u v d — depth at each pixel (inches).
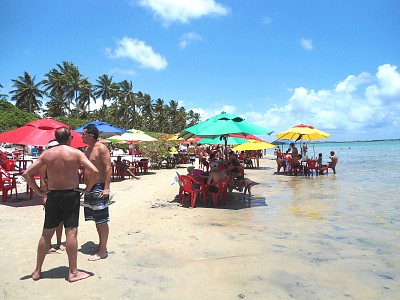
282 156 925.2
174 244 230.5
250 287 162.2
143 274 177.0
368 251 217.0
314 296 153.0
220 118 372.5
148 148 886.4
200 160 949.2
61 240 233.0
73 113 3304.6
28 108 2970.0
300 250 218.7
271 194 458.6
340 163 1043.9
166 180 608.4
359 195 437.1
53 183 160.7
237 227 278.7
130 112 3629.4
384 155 1587.1
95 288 159.0
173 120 4672.7
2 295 150.5
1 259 197.2
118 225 284.0
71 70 2957.7
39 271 167.6
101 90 3206.2
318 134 669.9
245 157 960.9
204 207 365.7
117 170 637.3
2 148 1358.3
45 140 341.4
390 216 315.6
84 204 198.2
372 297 152.7
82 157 164.1
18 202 369.1
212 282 167.6
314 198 420.5
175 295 153.3
